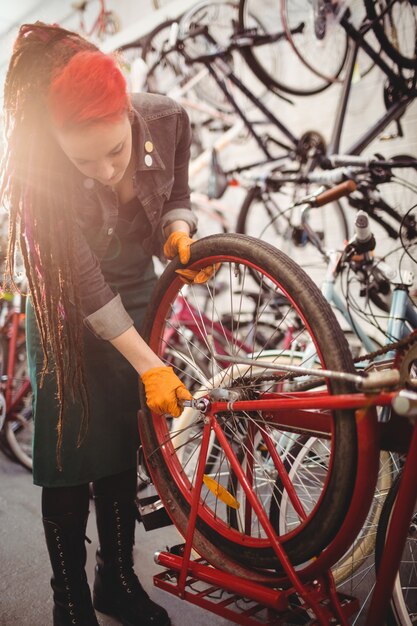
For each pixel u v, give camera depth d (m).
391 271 1.62
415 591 1.45
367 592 1.62
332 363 1.04
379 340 1.86
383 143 2.63
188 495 1.36
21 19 4.41
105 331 1.27
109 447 1.46
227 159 3.32
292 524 1.57
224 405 1.21
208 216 3.45
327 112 2.85
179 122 1.44
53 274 1.22
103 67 1.03
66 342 1.30
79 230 1.28
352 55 2.63
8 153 1.15
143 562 1.86
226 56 3.11
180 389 1.21
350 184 1.58
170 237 1.40
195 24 3.28
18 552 1.94
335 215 2.81
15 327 2.76
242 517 1.56
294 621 1.35
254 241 1.18
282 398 1.15
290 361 1.75
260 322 2.70
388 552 1.04
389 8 2.51
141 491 2.10
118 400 1.48
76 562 1.42
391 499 1.23
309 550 1.09
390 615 1.25
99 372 1.45
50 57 1.09
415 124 2.52
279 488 1.53
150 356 1.27
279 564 1.16
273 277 1.14
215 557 1.28
